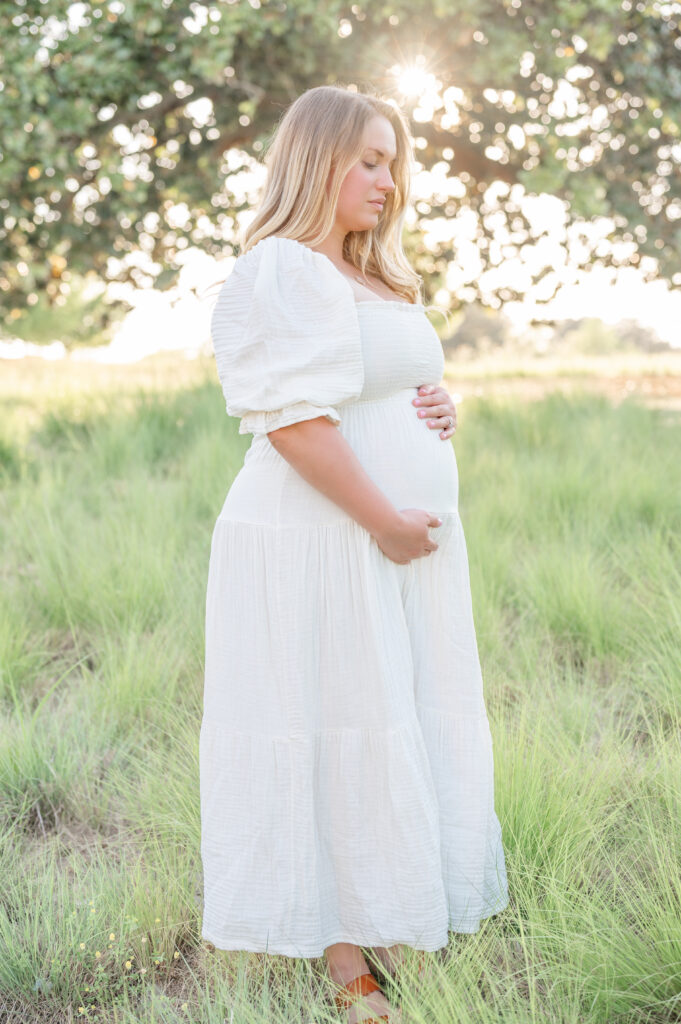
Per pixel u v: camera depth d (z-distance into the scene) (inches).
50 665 139.1
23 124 287.1
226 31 278.1
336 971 73.3
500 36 291.4
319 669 70.0
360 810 70.6
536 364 655.8
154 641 134.3
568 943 71.5
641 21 315.9
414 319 73.0
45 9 279.4
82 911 81.4
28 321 825.5
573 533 172.4
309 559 68.9
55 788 103.0
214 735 72.2
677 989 69.2
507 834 85.4
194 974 76.8
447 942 71.9
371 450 70.5
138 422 283.1
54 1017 74.5
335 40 293.4
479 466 227.6
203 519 198.4
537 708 108.9
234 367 67.6
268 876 71.0
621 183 348.5
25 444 270.1
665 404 361.1
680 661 113.7
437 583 74.4
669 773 91.4
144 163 351.9
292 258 68.0
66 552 170.1
